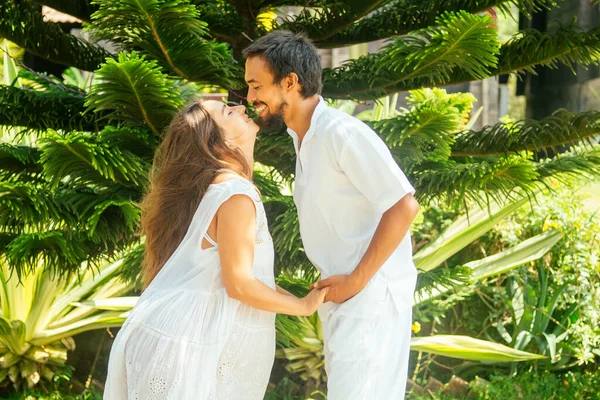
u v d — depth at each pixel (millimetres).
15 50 6910
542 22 5977
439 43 3135
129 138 3396
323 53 7457
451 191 3441
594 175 3709
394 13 3963
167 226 2312
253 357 2314
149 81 3086
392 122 3260
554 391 4492
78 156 3143
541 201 5207
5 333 4410
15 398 4473
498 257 4867
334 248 2371
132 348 2232
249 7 3883
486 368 4969
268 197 3463
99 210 3158
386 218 2229
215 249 2256
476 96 7355
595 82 5781
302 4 4023
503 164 3250
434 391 4656
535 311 4879
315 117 2336
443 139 3344
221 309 2238
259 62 2361
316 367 4535
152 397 2182
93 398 4484
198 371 2193
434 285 3734
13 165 3645
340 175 2307
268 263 2350
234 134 2391
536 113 6293
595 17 5574
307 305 2266
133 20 3133
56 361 4609
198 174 2287
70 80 6508
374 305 2318
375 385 2307
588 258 4922
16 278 4418
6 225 3547
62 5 3885
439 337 4590
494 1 3725
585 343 4707
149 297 2270
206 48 3287
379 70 3408
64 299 4648
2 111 3672
